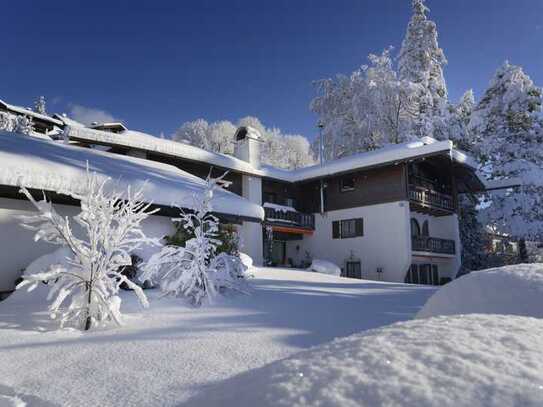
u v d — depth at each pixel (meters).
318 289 10.83
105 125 21.80
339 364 1.78
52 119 31.45
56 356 4.47
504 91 31.45
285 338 5.02
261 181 23.84
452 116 31.77
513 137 30.66
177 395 3.18
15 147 10.77
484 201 29.83
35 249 10.31
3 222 9.95
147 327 5.84
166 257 8.30
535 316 3.79
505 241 31.38
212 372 3.72
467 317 2.31
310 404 1.53
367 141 34.03
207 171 22.06
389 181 22.61
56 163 9.98
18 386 3.59
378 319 6.50
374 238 22.80
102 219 6.30
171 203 11.33
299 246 26.25
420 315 4.75
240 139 24.89
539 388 1.43
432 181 25.42
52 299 7.96
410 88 31.69
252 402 1.69
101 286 6.09
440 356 1.70
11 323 6.11
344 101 36.91
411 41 36.03
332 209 24.95
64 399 3.26
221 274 8.72
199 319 6.34
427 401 1.44
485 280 4.36
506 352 1.70
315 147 38.25
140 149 19.17
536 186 27.62
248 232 21.12
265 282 11.98
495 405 1.38
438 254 23.50
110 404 3.10
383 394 1.50
